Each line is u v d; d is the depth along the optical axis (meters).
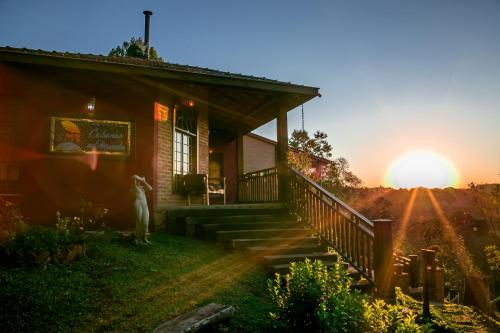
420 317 4.82
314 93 8.30
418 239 18.22
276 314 3.82
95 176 7.43
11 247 4.47
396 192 25.94
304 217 7.32
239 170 12.97
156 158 7.85
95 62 6.70
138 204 5.93
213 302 4.14
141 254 5.40
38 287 3.83
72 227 5.51
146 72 7.05
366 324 3.21
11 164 7.27
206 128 10.28
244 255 6.18
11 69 6.95
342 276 3.80
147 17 11.35
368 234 5.25
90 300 3.75
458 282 11.59
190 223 7.14
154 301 3.93
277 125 8.60
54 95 7.35
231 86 7.72
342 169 24.02
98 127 7.52
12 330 3.08
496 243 15.38
